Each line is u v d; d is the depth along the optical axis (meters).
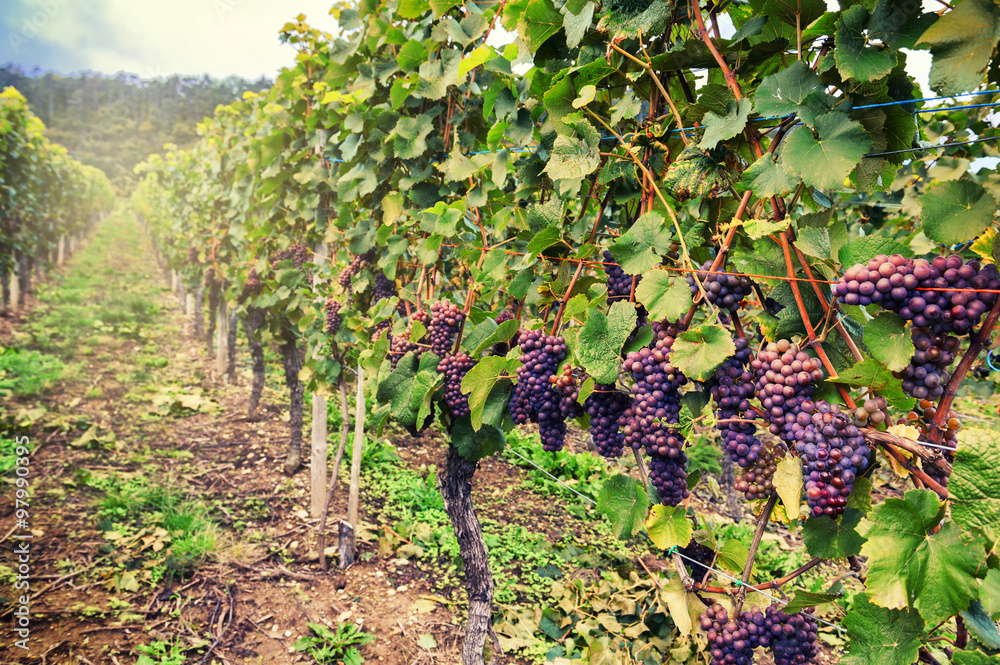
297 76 4.19
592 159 1.69
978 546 0.96
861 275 1.09
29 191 10.02
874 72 1.12
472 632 2.74
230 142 6.36
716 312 1.39
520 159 2.40
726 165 1.56
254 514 4.54
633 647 3.11
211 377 8.04
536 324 2.05
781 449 1.28
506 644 3.19
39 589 3.30
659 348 1.48
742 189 1.49
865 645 1.13
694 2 1.44
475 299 2.98
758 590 1.42
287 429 6.32
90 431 5.48
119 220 43.25
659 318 1.42
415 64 2.82
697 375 1.32
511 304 2.93
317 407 4.49
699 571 1.88
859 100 1.21
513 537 4.47
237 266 6.45
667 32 1.59
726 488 5.07
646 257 1.53
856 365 1.13
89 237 25.61
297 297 4.75
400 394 2.65
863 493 1.19
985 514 0.97
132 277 16.62
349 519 3.97
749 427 1.32
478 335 2.38
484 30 2.52
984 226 1.04
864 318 1.20
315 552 4.10
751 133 1.40
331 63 3.38
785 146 1.22
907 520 1.04
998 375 1.68
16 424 5.30
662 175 1.72
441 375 2.53
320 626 3.27
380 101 3.27
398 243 3.09
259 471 5.29
